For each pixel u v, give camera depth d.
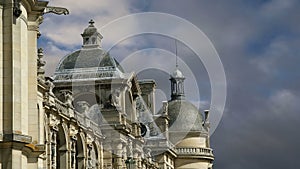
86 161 85.44
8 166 45.25
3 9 46.72
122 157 92.19
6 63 46.31
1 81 46.06
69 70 93.00
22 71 47.28
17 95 46.12
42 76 70.31
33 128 48.88
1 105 45.81
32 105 49.16
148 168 109.12
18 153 45.69
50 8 52.19
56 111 75.50
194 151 137.25
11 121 45.69
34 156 48.50
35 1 49.72
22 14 47.81
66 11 52.62
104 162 91.94
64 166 79.31
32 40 49.84
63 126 78.75
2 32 46.53
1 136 45.19
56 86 91.81
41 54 71.44
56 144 78.12
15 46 46.50
